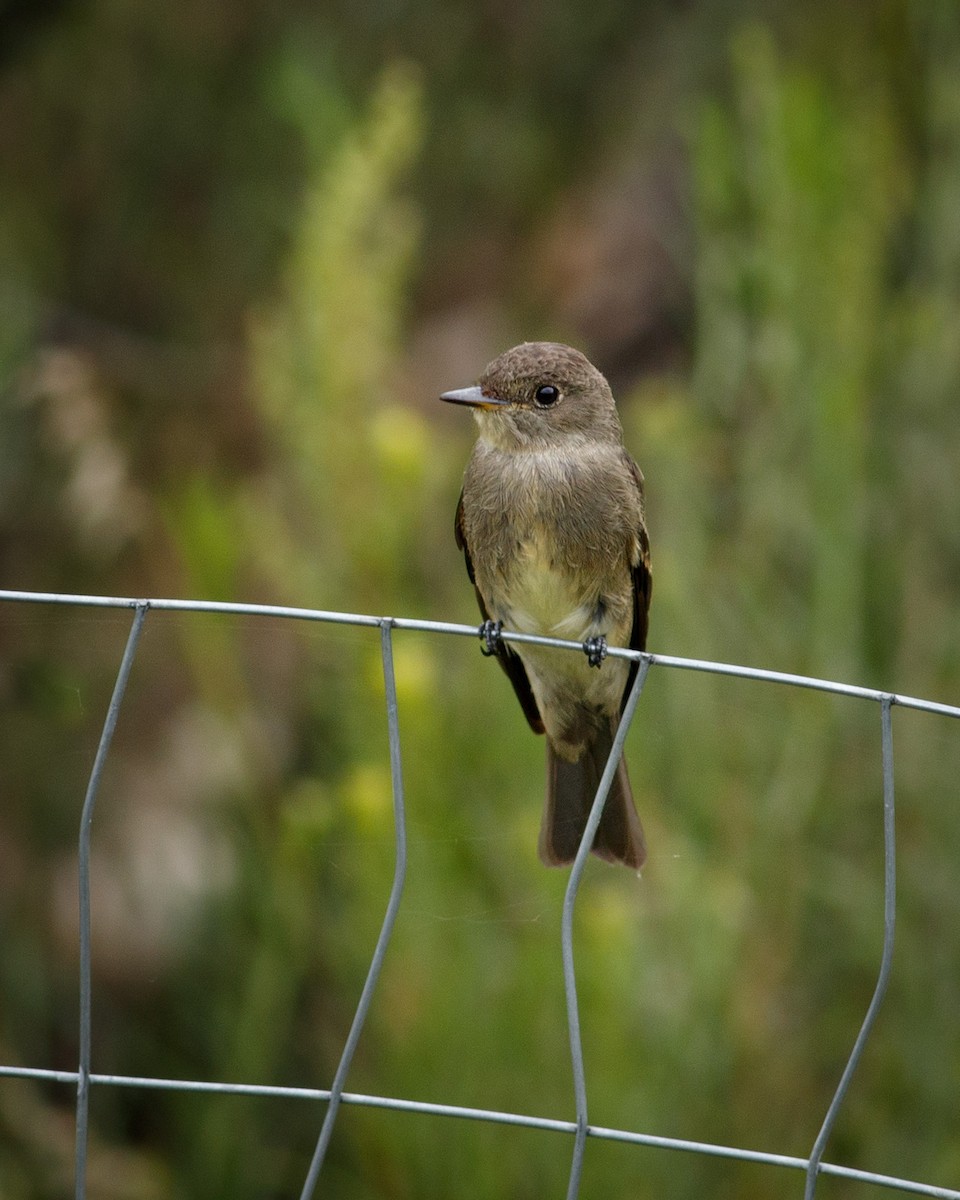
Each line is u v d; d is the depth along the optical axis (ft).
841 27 46.26
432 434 41.14
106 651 35.24
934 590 33.99
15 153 52.54
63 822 39.78
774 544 32.81
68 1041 38.37
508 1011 30.58
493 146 52.24
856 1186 32.01
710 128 35.09
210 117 52.54
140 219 52.47
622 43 52.65
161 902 38.29
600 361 49.67
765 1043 31.65
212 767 35.14
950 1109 32.07
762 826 31.78
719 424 33.86
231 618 33.88
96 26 52.47
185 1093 35.47
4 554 45.34
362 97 51.13
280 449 37.88
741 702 32.24
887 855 20.01
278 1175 33.65
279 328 35.14
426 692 31.12
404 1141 30.96
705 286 34.17
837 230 33.86
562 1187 30.66
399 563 33.17
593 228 50.75
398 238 34.47
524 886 30.91
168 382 50.60
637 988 30.63
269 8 52.75
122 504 39.65
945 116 35.91
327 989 34.30
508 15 52.95
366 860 30.63
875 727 33.01
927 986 32.30
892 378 35.06
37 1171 34.99
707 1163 31.19
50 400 42.45
